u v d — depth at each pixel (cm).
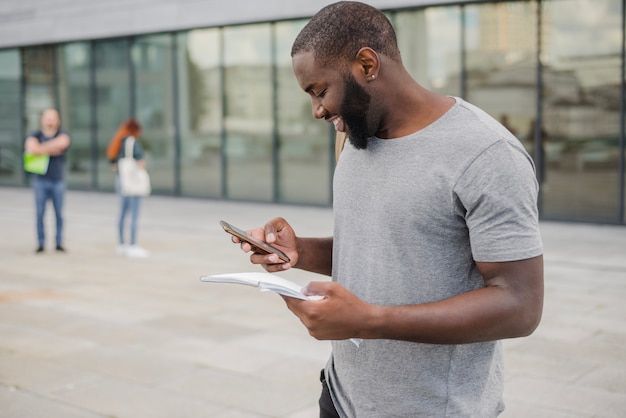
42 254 974
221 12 1495
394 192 184
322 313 164
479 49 1227
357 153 195
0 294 736
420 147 182
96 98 1745
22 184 1922
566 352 534
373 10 182
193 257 950
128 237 1116
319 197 1420
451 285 184
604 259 896
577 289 743
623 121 1122
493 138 176
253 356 533
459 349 189
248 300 709
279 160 1466
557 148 1180
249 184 1513
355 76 178
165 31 1590
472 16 1229
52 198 984
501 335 170
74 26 1733
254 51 1480
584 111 1152
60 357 532
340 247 201
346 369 201
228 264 902
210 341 571
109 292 745
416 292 186
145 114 1661
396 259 187
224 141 1538
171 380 484
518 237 171
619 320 622
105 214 1394
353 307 166
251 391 464
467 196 175
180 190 1616
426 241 183
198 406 439
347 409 206
